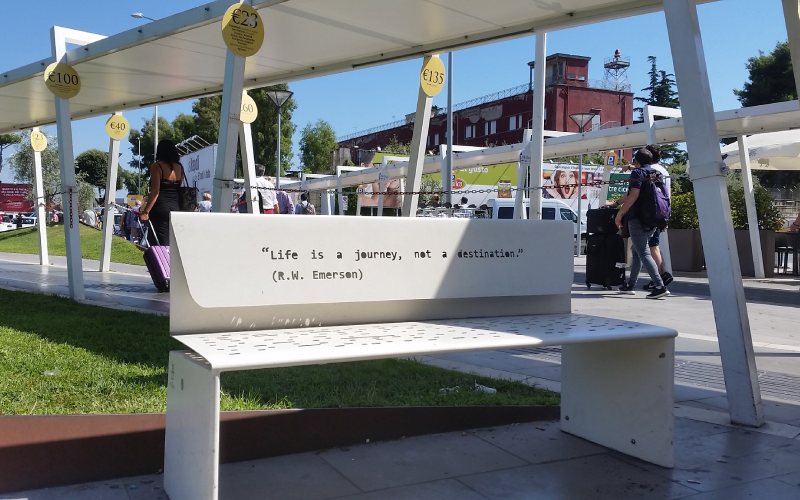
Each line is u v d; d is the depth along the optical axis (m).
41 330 5.71
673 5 3.96
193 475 2.59
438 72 7.99
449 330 3.20
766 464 3.41
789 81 41.75
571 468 3.37
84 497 2.90
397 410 3.75
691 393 4.75
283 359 2.46
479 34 7.28
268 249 3.09
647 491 3.09
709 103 3.94
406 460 3.44
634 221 9.67
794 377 5.21
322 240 3.22
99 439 3.10
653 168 9.60
